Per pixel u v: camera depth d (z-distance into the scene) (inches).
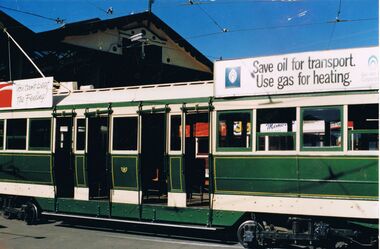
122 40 758.5
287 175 303.1
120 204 370.6
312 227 297.7
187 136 367.9
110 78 749.3
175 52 848.3
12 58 662.5
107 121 380.2
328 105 293.7
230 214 322.0
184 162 342.3
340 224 297.7
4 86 459.2
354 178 283.4
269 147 311.3
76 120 399.5
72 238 357.4
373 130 280.2
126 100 374.0
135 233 378.0
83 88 428.8
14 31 617.9
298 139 300.8
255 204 313.3
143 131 365.4
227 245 326.6
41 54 688.4
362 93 285.4
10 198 450.3
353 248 306.8
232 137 324.5
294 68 305.4
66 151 422.6
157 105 356.2
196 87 350.0
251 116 317.4
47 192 415.8
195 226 332.2
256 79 317.4
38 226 415.8
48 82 421.1
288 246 319.0
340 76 291.6
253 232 313.0
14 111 444.5
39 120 424.2
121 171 370.3
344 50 291.7
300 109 302.0
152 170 385.7
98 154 402.9
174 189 346.3
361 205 281.1
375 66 282.8
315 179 294.4
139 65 778.8
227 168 323.9
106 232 383.6
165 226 370.0
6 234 376.8
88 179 391.2
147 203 362.6
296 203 300.0
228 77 327.3
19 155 436.1
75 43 687.7
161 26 807.7
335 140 291.1
